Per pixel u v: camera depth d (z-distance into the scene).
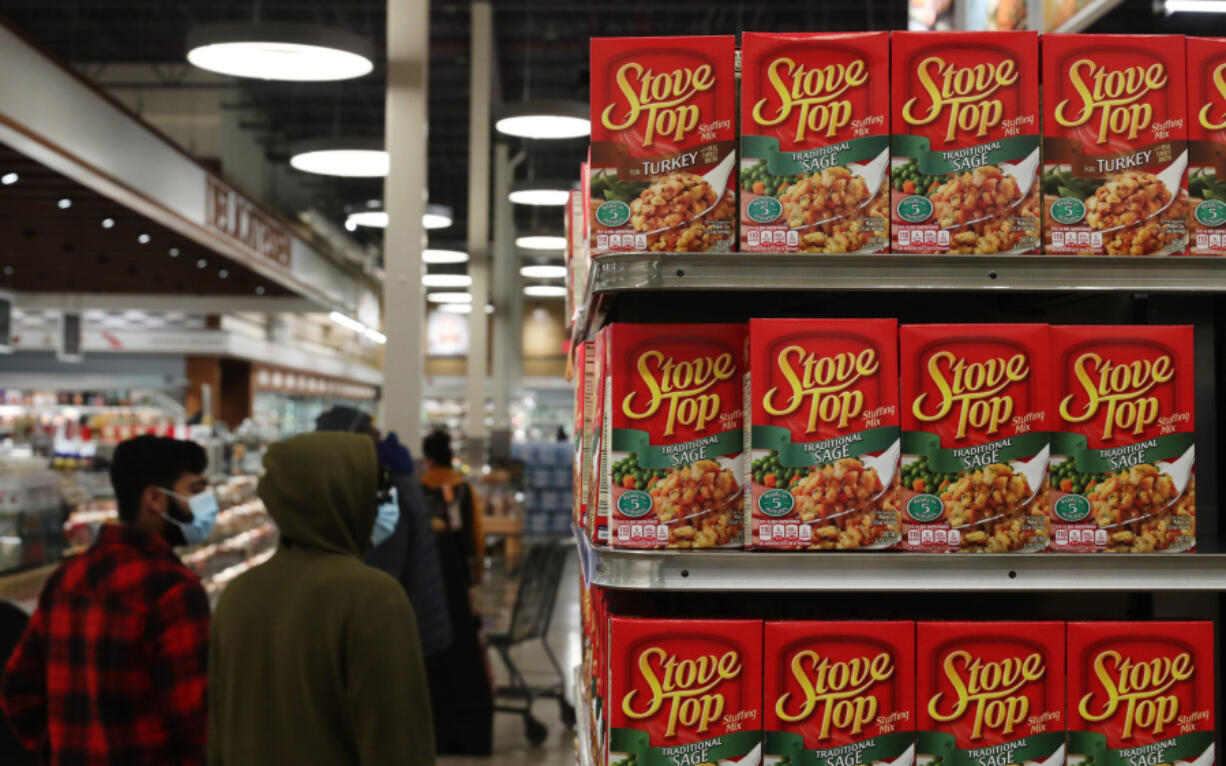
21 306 21.05
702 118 1.73
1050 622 1.71
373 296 38.66
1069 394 1.71
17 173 11.74
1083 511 1.70
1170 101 1.76
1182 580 1.67
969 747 1.68
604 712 1.78
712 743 1.67
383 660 1.90
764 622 1.68
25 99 8.50
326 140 10.24
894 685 1.68
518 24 19.62
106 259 17.77
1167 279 1.71
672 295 2.10
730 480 1.71
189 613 2.48
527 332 43.81
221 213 14.16
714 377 1.72
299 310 22.00
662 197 1.72
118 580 2.47
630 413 1.71
